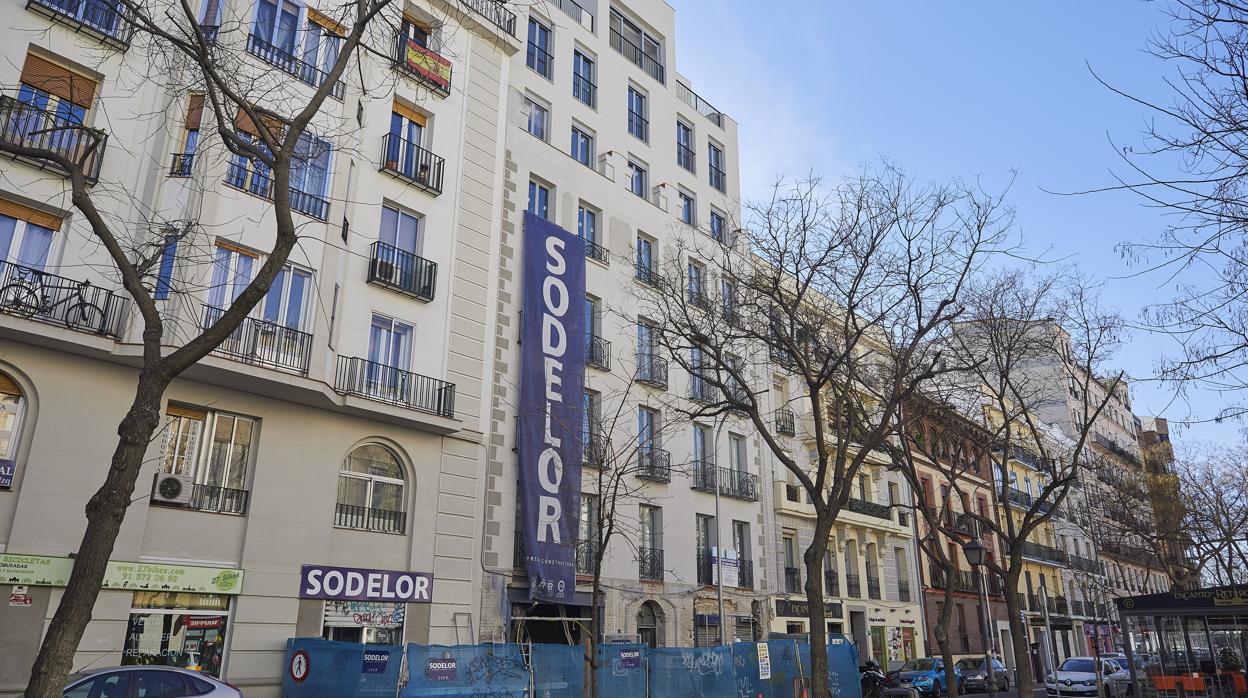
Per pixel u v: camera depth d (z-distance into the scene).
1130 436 76.69
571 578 23.88
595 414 26.33
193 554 17.20
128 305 16.70
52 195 16.44
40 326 15.50
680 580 28.47
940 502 46.31
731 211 36.97
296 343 19.00
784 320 24.81
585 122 30.81
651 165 33.31
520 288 25.92
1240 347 10.45
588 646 17.77
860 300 19.72
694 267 33.25
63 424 15.95
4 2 16.62
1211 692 17.97
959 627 44.78
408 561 20.80
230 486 18.22
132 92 17.88
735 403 19.38
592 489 26.11
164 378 9.00
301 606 18.56
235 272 18.53
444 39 25.09
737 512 32.03
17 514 15.11
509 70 27.98
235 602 17.64
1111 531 51.50
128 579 16.05
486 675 16.31
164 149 17.81
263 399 18.89
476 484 22.78
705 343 20.61
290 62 20.19
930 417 27.75
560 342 26.00
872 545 39.88
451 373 22.75
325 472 19.58
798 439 36.28
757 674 21.91
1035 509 23.23
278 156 10.20
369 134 22.17
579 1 33.19
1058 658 55.03
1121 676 32.59
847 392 19.50
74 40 17.33
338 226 20.16
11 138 16.06
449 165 24.20
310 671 16.98
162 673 12.90
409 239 22.92
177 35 18.42
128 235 17.17
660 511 28.64
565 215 28.47
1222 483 42.12
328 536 19.34
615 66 33.00
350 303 20.80
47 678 7.62
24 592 14.97
